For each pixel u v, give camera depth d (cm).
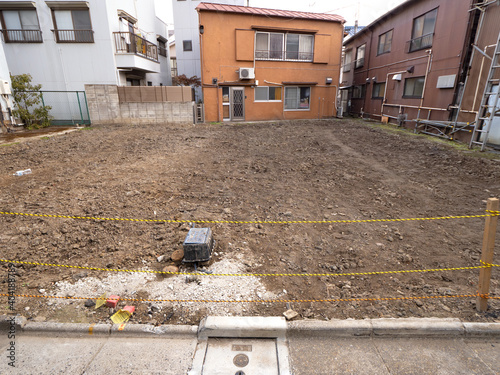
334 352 229
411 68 1323
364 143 1029
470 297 285
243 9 1622
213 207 496
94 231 409
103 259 347
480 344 236
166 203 509
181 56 2253
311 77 1809
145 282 306
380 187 596
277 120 1802
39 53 1476
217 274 318
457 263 344
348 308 271
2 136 1148
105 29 1455
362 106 1959
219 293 289
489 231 246
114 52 1505
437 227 433
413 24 1322
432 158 804
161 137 1137
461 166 723
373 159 812
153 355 225
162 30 2183
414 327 240
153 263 341
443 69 1107
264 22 1642
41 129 1365
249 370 213
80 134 1205
